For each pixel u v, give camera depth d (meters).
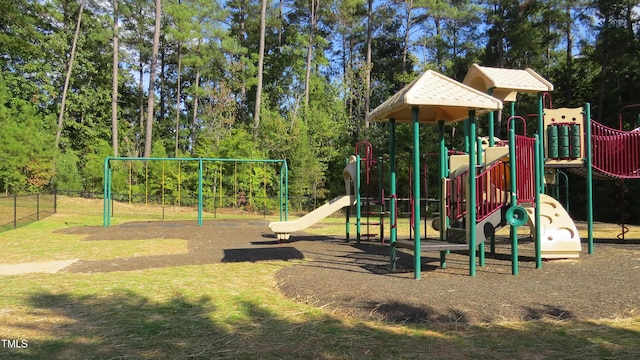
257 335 4.31
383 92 38.53
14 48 24.33
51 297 5.92
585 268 7.14
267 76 41.56
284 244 11.37
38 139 25.52
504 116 28.36
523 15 27.09
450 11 31.91
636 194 20.12
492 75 9.45
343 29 38.19
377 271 7.11
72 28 36.53
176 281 6.88
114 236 13.06
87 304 5.55
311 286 6.03
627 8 24.08
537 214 7.17
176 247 11.20
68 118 36.31
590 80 27.94
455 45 34.56
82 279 7.11
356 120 34.81
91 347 4.02
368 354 3.79
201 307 5.37
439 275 6.66
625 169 9.62
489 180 6.96
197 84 35.78
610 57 23.83
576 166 9.26
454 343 4.02
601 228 15.81
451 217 7.78
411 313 4.77
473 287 5.77
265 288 6.38
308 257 8.99
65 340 4.21
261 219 19.80
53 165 26.44
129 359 3.73
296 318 4.86
